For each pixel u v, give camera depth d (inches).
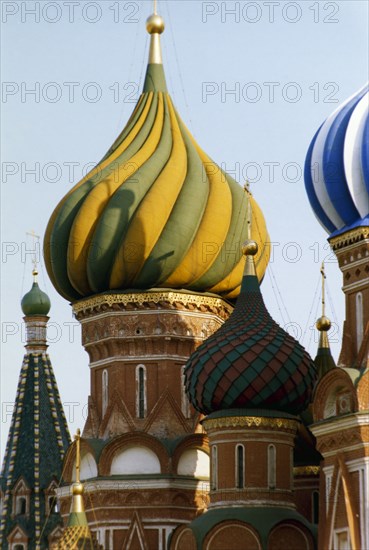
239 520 5511.8
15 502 6525.6
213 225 6161.4
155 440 6058.1
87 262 6171.3
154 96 6520.7
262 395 5629.9
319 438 5423.2
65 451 6633.9
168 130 6422.2
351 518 5255.9
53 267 6264.8
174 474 6038.4
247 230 6161.4
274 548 5497.1
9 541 6466.5
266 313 5767.7
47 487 6530.5
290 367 5649.6
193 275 6166.3
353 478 5295.3
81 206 6215.6
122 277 6151.6
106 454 6072.8
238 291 6289.4
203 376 5684.1
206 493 6077.8
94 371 6274.6
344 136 5693.9
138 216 6102.4
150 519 6008.9
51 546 6053.2
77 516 5644.7
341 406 5398.6
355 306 5615.2
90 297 6235.2
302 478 6003.9
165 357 6171.3
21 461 6574.8
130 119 6510.8
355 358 5541.3
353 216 5684.1
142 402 6161.4
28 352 6781.5
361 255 5620.1
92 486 6058.1
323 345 6102.4
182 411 6151.6
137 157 6299.2
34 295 6825.8
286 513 5561.0
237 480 5595.5
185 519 6028.5
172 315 6186.0
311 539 5546.3
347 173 5654.5
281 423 5644.7
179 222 6122.1
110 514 6028.5
